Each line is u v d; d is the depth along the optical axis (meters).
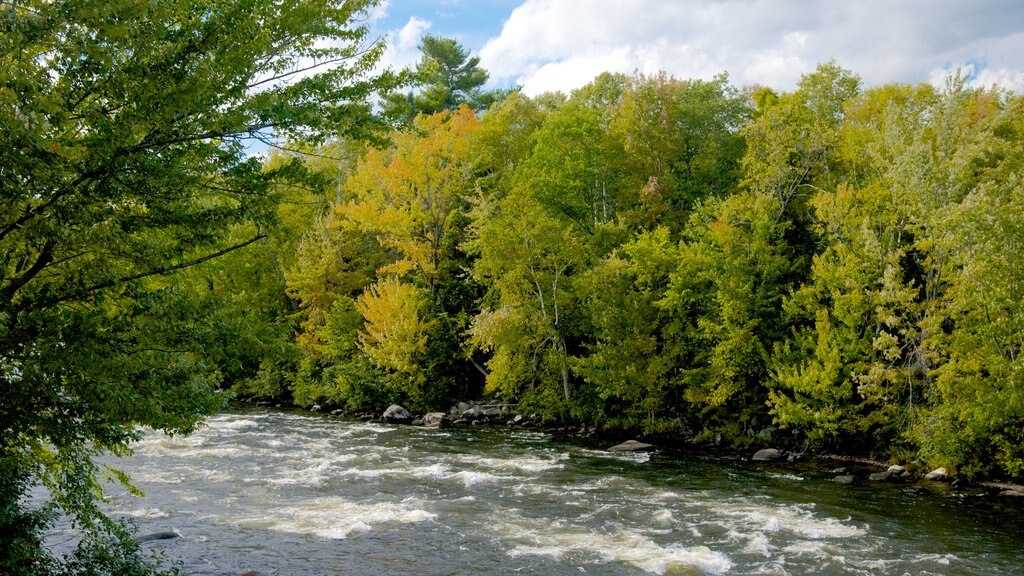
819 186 37.69
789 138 35.22
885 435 27.03
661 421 32.81
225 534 15.00
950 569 13.88
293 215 53.25
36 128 6.64
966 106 35.69
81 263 8.44
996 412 20.89
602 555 14.15
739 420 31.05
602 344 33.81
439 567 13.31
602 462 25.30
